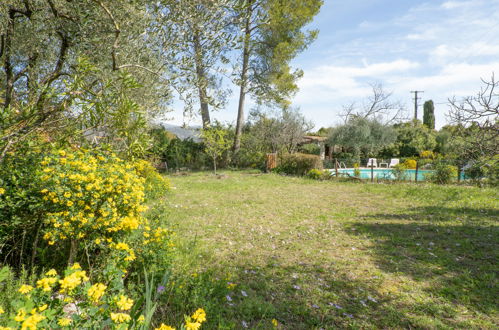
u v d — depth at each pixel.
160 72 3.65
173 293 2.87
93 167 3.10
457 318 3.11
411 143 27.58
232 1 3.32
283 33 18.52
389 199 9.77
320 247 5.21
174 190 10.53
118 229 2.97
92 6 3.17
